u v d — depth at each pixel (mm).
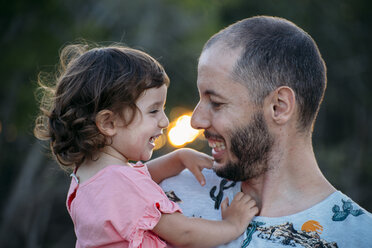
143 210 1934
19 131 10234
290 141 2094
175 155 2434
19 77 9953
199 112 2143
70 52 2598
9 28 9641
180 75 12812
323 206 1990
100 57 2191
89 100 2119
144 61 2213
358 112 15383
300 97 2076
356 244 1884
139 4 12133
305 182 2076
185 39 12570
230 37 2096
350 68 14875
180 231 1968
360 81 15172
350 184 13906
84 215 1992
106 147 2129
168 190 2361
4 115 9898
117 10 11984
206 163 2355
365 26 14836
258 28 2098
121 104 2098
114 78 2111
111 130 2109
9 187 12359
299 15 14773
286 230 1964
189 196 2289
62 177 12523
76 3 11148
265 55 2049
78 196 2053
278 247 1932
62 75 2361
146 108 2158
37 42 9547
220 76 2068
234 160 2107
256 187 2160
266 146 2080
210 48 2131
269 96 2059
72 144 2146
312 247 1898
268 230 1989
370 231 1895
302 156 2096
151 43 12180
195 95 12969
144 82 2141
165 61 12445
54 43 9609
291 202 2053
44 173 12055
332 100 15742
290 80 2061
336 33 14875
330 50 15016
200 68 2143
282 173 2094
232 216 2059
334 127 16281
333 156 14320
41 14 9758
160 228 1979
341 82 15469
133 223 1910
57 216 13828
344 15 14750
